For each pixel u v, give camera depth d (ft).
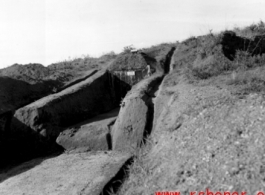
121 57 41.47
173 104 20.95
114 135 25.45
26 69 39.55
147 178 15.69
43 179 20.21
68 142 26.40
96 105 34.99
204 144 14.30
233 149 12.73
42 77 38.27
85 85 35.09
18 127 27.99
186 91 21.75
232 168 11.67
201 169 12.84
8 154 26.68
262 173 10.78
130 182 17.08
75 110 31.76
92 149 25.48
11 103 30.78
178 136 16.89
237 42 28.27
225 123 14.89
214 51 27.20
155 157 17.20
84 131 26.86
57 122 28.89
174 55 38.68
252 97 16.37
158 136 19.40
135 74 38.68
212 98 18.22
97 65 46.68
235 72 22.54
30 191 18.51
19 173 22.38
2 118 28.84
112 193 17.12
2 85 31.78
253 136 12.91
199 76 24.85
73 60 52.80
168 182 13.57
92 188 17.37
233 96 17.35
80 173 20.03
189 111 18.31
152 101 25.82
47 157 25.53
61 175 20.38
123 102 26.71
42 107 28.09
